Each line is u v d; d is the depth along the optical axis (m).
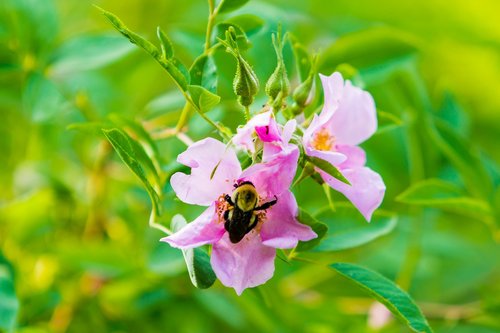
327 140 0.53
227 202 0.49
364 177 0.51
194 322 0.69
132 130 0.58
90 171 0.70
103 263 0.65
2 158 0.73
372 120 0.53
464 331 0.73
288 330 0.66
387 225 0.57
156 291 0.67
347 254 0.71
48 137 0.70
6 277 0.59
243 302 0.64
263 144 0.49
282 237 0.49
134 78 0.73
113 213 0.69
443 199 0.60
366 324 0.66
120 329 0.69
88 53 0.66
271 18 0.63
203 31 0.64
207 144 0.49
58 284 0.68
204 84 0.53
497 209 0.64
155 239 0.67
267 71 0.62
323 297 0.68
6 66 0.66
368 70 0.65
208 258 0.50
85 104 0.67
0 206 0.70
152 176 0.56
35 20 0.66
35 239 0.69
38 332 0.63
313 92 0.52
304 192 0.66
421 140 0.69
